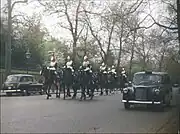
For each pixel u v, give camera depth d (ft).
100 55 169.89
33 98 79.41
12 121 39.96
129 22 71.56
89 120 43.47
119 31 81.35
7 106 56.59
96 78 97.86
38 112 49.52
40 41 163.73
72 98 82.69
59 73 84.23
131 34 75.66
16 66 152.35
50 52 94.12
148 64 208.44
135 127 38.45
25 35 136.98
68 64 82.79
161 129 37.22
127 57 211.82
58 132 33.94
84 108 58.44
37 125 37.78
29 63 157.79
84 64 82.23
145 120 44.88
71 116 46.68
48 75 80.94
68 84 81.15
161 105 57.82
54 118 43.88
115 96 98.68
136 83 62.28
